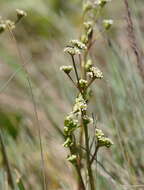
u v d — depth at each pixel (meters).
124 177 0.68
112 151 0.71
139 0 0.92
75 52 0.49
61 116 0.85
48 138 0.80
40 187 0.73
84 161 0.67
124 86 0.74
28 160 0.77
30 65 1.01
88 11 0.69
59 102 0.87
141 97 0.73
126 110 0.75
